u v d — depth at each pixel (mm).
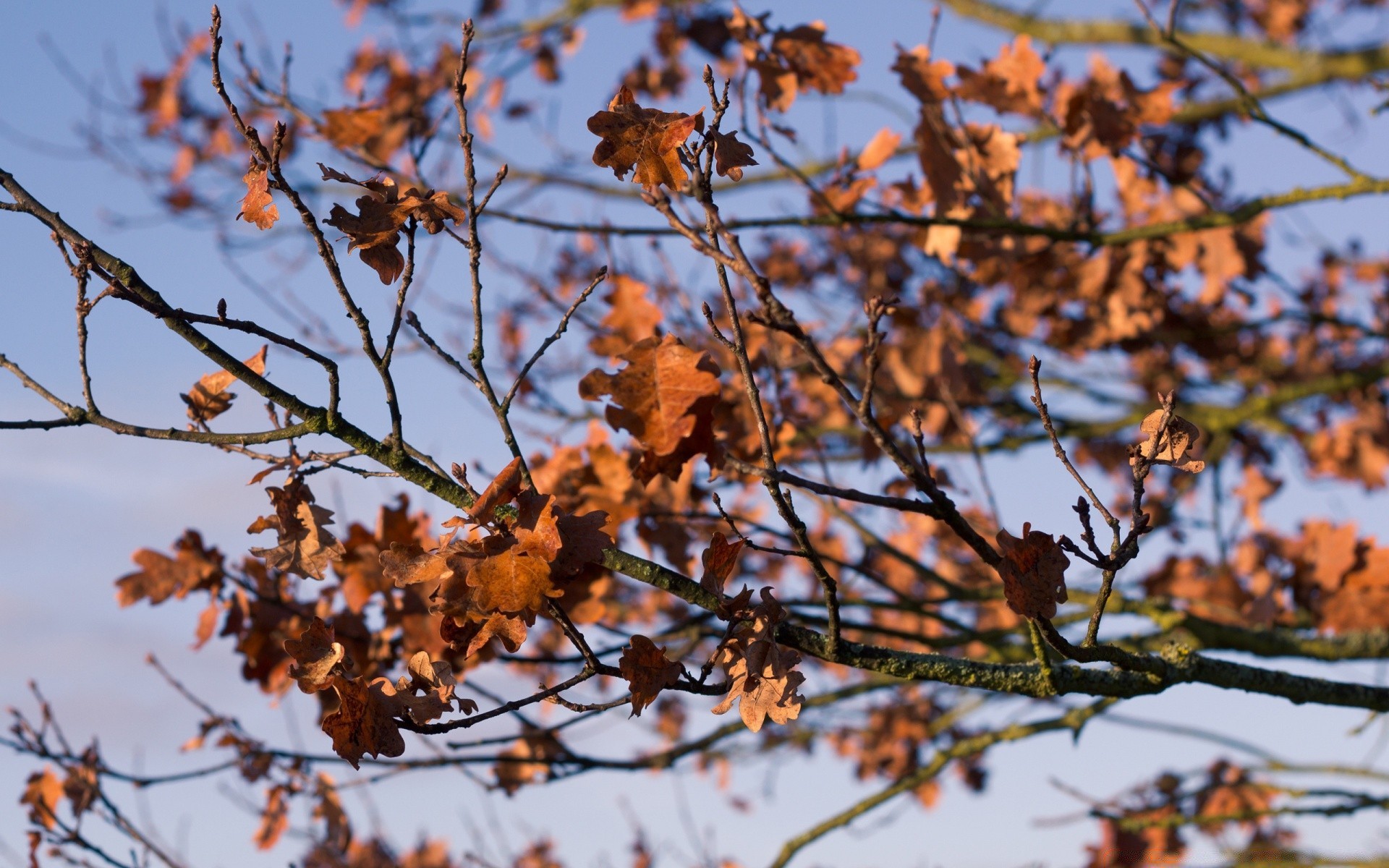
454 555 1817
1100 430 6191
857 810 4344
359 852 5004
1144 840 5945
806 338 1694
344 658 1775
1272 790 4605
